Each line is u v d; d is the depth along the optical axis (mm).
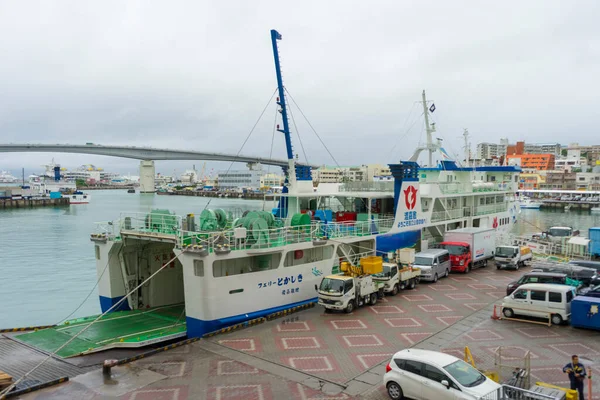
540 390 12555
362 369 15789
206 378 15039
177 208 147375
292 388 14273
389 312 22734
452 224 38344
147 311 24609
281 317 21891
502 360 16469
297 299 23500
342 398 13602
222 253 19609
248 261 22109
